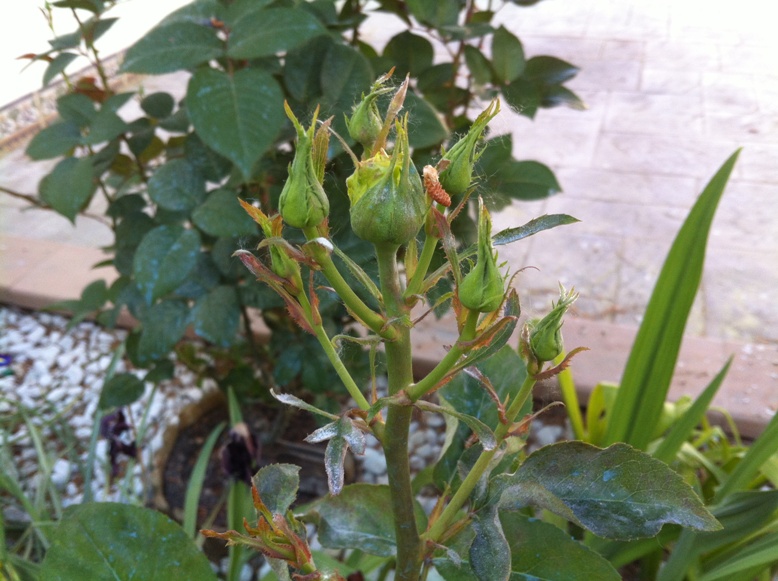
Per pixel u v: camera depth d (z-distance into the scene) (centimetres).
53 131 59
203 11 51
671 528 50
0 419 77
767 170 129
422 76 69
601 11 194
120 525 31
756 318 98
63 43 60
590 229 117
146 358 62
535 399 85
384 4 67
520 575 27
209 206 54
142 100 62
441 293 28
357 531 32
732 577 48
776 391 83
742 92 153
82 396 91
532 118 68
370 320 19
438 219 18
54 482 78
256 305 62
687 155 134
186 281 63
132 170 71
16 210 125
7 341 101
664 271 48
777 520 52
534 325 22
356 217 18
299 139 18
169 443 81
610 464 23
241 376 75
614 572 27
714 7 193
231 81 47
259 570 67
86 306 73
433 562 28
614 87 158
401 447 21
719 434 66
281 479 26
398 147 17
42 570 30
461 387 33
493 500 23
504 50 66
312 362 66
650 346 50
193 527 59
